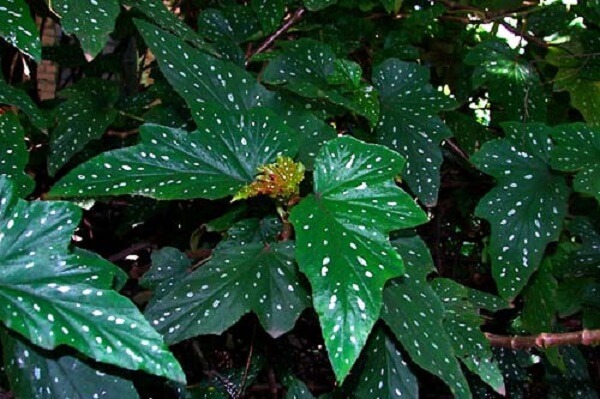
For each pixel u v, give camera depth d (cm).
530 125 80
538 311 85
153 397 69
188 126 82
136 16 92
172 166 55
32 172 90
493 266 76
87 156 90
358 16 103
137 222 85
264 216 65
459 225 111
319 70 77
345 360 44
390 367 63
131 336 43
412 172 78
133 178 54
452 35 110
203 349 87
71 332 43
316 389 94
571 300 90
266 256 58
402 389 62
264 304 55
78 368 49
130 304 44
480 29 117
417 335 55
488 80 94
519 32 101
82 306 44
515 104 94
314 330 90
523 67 94
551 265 85
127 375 50
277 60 77
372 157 53
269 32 89
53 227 47
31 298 44
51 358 49
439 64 113
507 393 93
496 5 105
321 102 76
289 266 57
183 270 72
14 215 46
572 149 74
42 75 133
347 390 71
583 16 100
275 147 59
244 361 85
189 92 61
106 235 95
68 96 82
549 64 105
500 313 98
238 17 92
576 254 86
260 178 56
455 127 100
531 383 108
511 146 79
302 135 66
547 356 83
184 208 87
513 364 92
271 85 78
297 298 56
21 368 48
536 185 78
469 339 66
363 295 46
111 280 45
